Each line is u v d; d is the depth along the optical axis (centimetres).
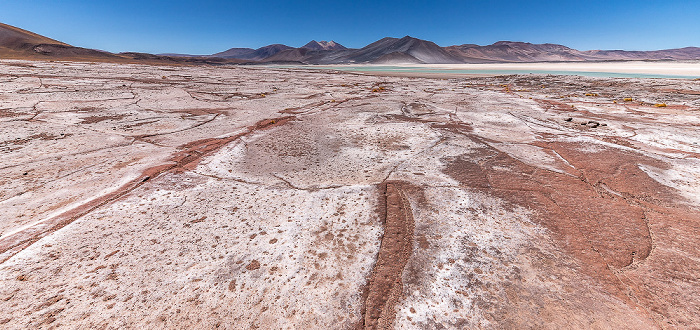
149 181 321
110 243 216
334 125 610
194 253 208
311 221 252
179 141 475
